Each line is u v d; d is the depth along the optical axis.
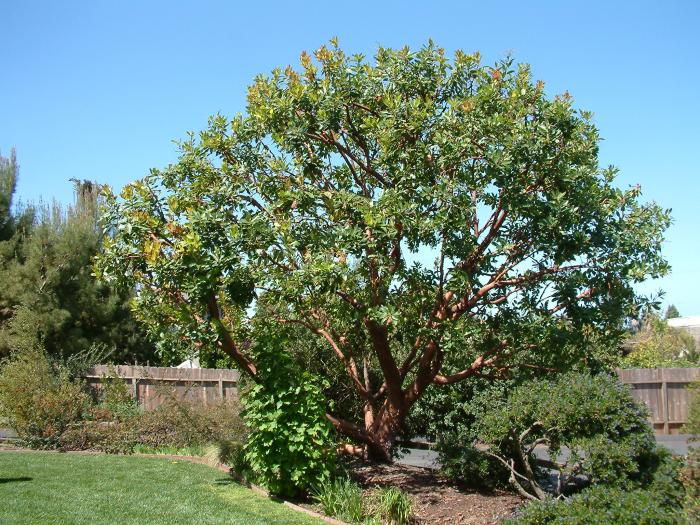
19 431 13.27
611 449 7.37
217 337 8.83
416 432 13.49
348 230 8.54
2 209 22.08
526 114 8.91
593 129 8.84
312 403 8.69
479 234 9.60
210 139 9.98
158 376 17.62
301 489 8.74
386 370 10.46
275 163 9.73
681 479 6.64
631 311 9.16
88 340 21.58
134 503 8.01
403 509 7.70
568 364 9.37
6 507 7.50
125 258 8.98
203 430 13.33
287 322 11.02
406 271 9.42
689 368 18.14
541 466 9.80
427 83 9.69
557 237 8.62
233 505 8.12
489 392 10.30
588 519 6.30
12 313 20.45
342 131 10.20
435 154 9.02
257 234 8.73
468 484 9.70
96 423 13.34
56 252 21.38
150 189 9.32
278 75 10.27
